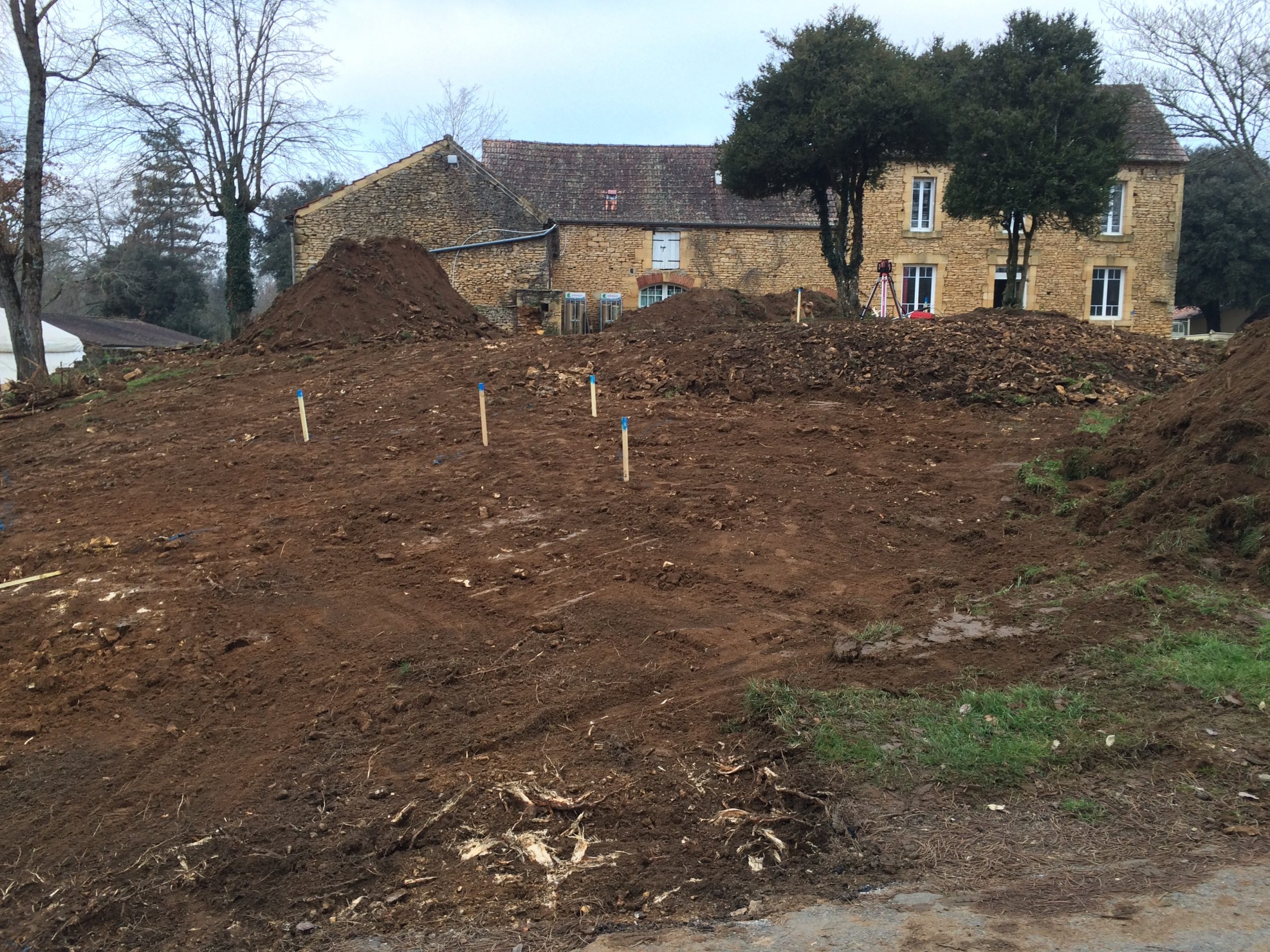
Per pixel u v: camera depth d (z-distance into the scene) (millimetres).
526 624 6449
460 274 26328
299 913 3816
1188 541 6527
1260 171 30172
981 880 3607
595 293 27953
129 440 11172
